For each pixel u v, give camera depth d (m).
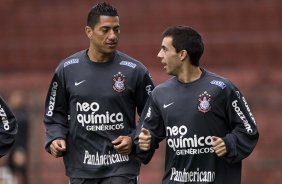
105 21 21.22
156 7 69.88
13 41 69.94
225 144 19.22
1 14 72.50
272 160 45.72
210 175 19.83
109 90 21.72
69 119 22.20
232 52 63.88
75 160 22.02
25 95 46.00
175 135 20.02
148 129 20.52
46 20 71.38
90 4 72.25
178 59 19.97
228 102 19.80
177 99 20.02
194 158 19.91
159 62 64.12
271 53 63.66
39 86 59.34
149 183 47.91
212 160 19.81
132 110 22.05
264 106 47.03
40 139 46.09
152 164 48.34
